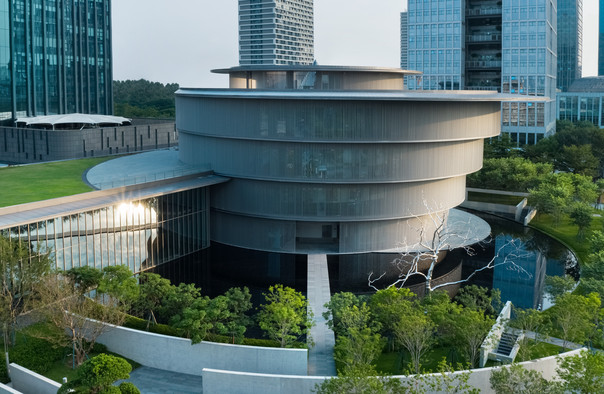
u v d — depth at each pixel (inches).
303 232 2273.6
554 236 2490.2
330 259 2132.1
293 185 2127.2
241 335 1321.4
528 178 3026.6
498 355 1346.0
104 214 1845.5
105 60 5482.3
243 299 1417.3
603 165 3996.1
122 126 3892.7
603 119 5590.6
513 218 2805.1
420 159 2123.5
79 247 1768.0
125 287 1358.3
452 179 2314.2
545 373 1262.3
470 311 1317.7
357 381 1034.7
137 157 2748.5
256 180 2170.3
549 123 4753.9
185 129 2348.7
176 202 2132.1
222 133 2182.6
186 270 2047.2
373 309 1422.2
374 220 2158.0
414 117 2057.1
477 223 2630.4
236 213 2251.5
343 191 2114.9
